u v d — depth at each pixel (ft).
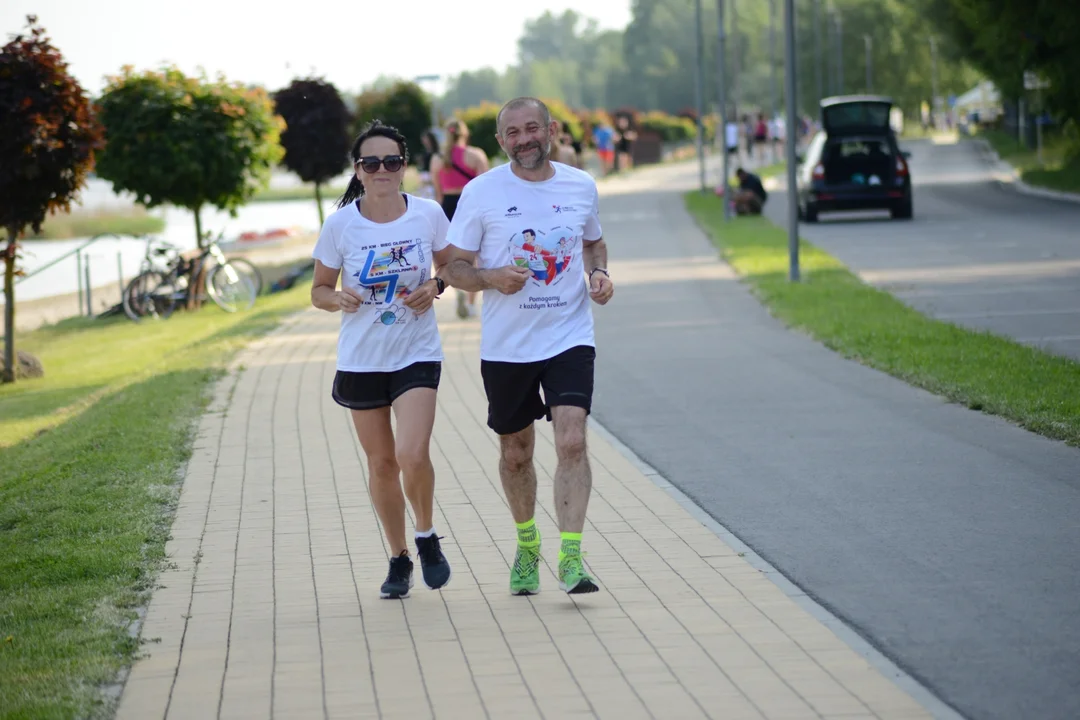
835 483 32.17
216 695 19.53
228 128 101.19
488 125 242.78
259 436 40.63
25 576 26.03
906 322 58.44
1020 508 29.04
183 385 50.65
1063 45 149.69
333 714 18.66
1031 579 23.94
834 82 448.65
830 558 25.94
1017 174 180.86
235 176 101.50
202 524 30.12
